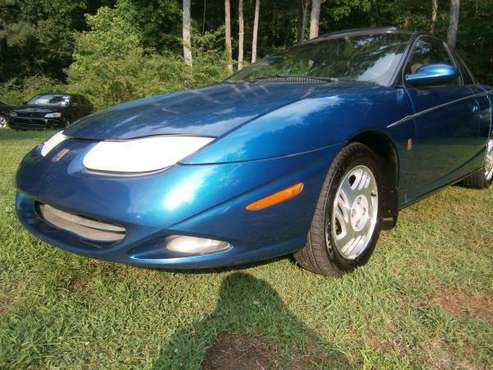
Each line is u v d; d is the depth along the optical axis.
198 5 27.47
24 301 1.96
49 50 25.64
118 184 1.80
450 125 2.94
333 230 2.14
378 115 2.32
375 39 3.13
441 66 2.66
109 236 1.93
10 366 1.54
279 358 1.63
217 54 14.16
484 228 2.95
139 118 2.16
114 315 1.87
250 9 27.31
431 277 2.24
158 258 1.80
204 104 2.28
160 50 22.77
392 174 2.49
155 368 1.55
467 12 17.05
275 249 1.94
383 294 2.05
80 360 1.58
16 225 2.74
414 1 18.25
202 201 1.75
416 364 1.59
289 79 2.89
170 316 1.88
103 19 21.39
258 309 1.94
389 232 2.84
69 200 1.86
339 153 2.12
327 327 1.81
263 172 1.84
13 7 23.75
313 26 11.97
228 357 1.64
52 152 2.15
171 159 1.81
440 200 3.59
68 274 2.20
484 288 2.14
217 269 2.29
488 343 1.71
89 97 12.20
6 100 23.42
